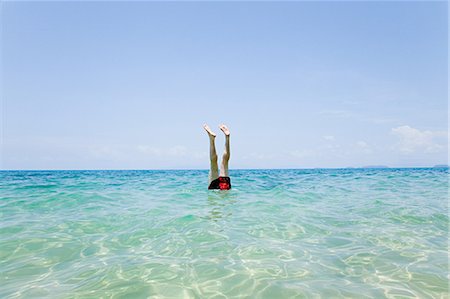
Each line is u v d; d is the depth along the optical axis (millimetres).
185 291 2742
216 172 9062
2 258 3631
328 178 16984
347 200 7645
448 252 3732
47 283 2941
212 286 2834
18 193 9164
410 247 3916
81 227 4996
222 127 8547
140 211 6215
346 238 4316
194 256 3605
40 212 6246
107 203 7305
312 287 2795
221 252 3730
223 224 5078
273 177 18031
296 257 3555
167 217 5613
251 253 3693
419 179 15734
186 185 11898
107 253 3768
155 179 17156
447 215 5809
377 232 4625
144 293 2711
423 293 2678
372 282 2896
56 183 13453
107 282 2941
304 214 5863
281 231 4664
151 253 3732
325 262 3400
